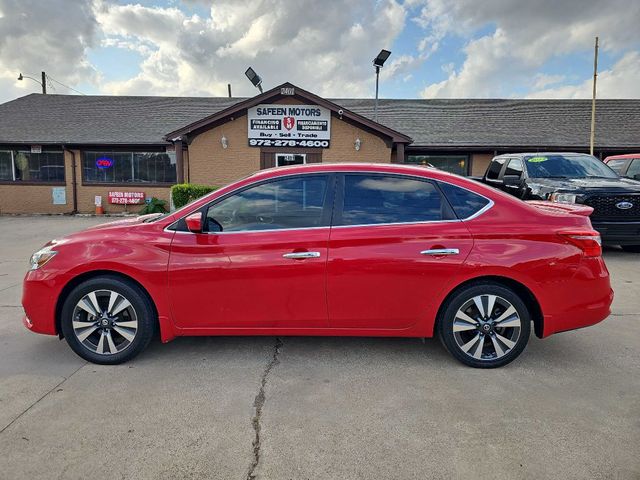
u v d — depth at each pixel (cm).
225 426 267
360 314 343
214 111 1928
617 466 231
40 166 1680
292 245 337
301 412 283
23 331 426
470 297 341
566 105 1958
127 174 1683
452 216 344
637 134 1678
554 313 339
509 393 308
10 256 834
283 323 347
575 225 343
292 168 360
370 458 238
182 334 351
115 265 338
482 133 1688
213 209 350
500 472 227
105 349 350
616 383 323
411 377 332
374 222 343
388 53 1350
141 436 256
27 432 259
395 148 1560
